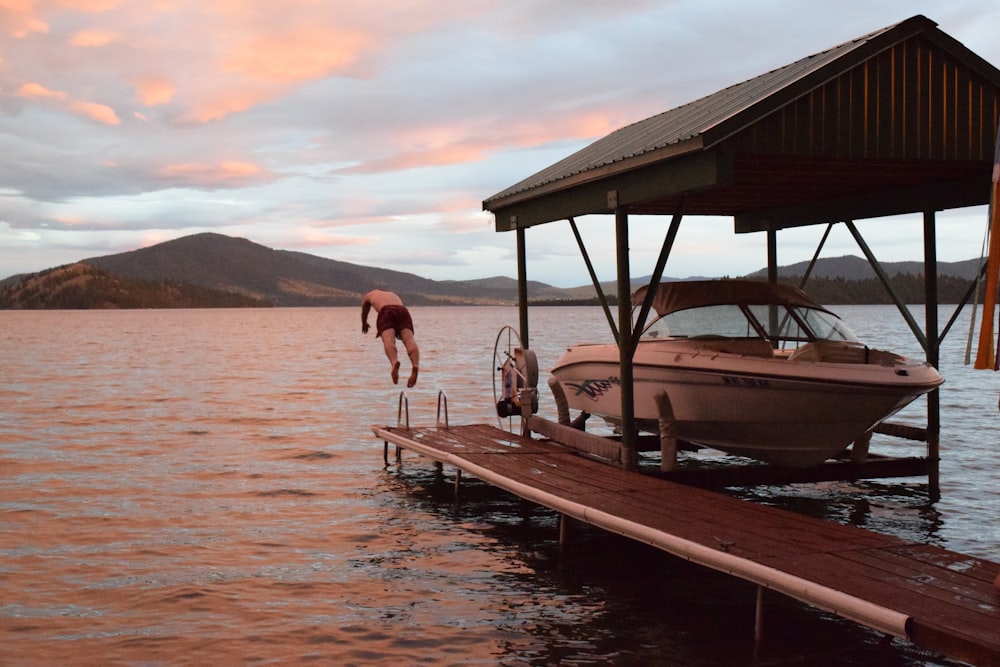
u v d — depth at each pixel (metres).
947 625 5.09
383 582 8.28
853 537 7.16
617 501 8.62
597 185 10.80
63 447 16.95
